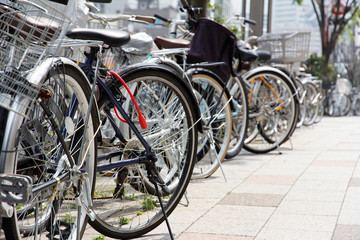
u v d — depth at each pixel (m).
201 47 4.85
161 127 3.53
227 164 5.93
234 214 3.73
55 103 2.47
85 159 2.82
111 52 4.07
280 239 3.13
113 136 3.41
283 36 7.58
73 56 3.41
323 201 4.08
